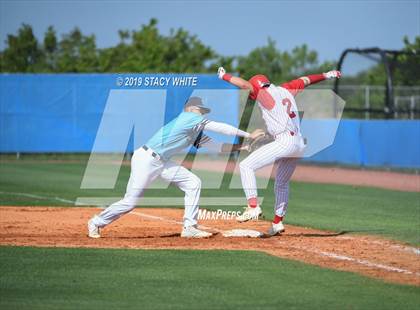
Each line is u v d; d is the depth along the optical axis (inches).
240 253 1024.9
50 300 762.2
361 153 2741.1
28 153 3021.7
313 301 772.0
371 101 3506.4
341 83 3991.1
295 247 1093.8
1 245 1067.9
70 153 3112.7
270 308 742.5
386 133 2650.1
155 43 3814.0
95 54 3887.8
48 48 4005.9
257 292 806.5
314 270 924.0
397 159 2618.1
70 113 2972.4
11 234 1181.1
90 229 1146.0
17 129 2967.5
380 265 969.5
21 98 2957.7
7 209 1521.9
